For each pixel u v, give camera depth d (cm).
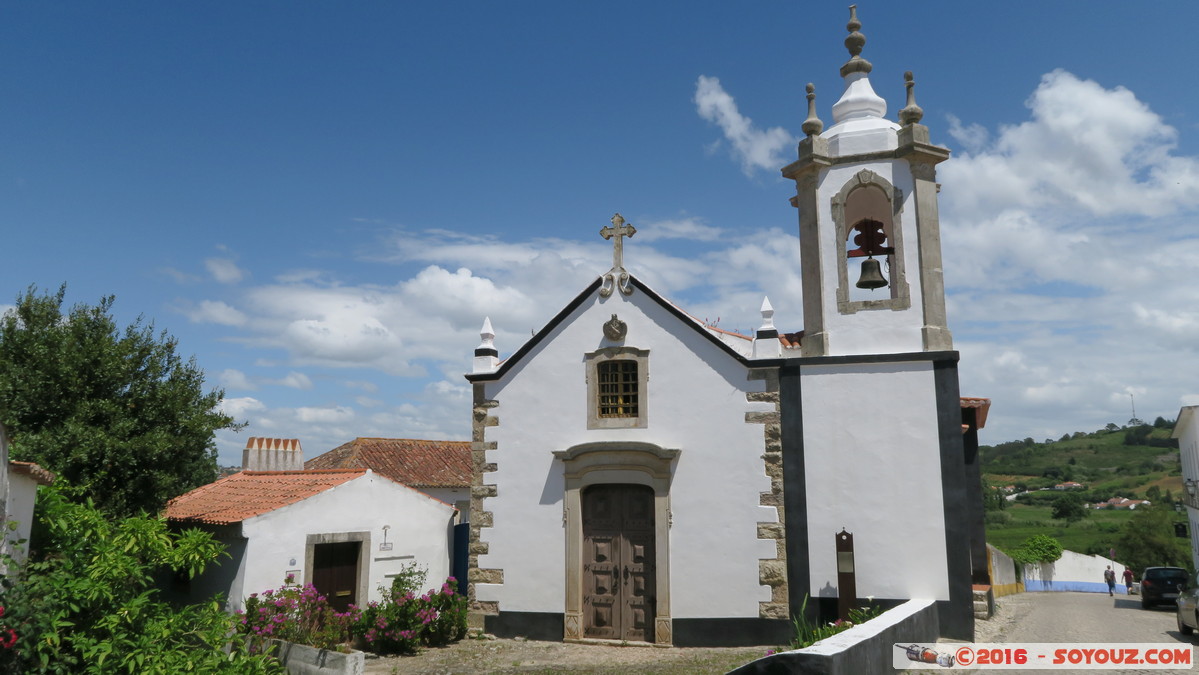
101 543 989
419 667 1281
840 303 1406
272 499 1484
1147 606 2355
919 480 1312
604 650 1384
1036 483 10350
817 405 1387
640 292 1525
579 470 1499
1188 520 4141
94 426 1399
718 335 1480
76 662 873
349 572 1518
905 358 1351
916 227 1393
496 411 1585
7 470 901
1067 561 4350
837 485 1352
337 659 1159
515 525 1531
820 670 738
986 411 1477
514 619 1502
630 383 1516
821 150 1444
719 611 1381
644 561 1455
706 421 1442
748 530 1386
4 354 1402
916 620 1102
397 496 1602
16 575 876
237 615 1109
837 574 1319
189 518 1448
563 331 1566
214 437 1553
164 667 903
